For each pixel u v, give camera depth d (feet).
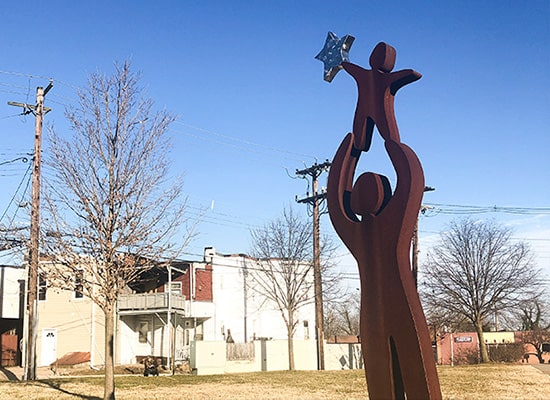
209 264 119.55
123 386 60.08
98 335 103.60
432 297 113.60
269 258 110.73
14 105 66.59
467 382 67.00
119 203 44.62
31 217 51.24
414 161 24.20
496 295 111.14
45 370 91.15
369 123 26.91
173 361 88.53
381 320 24.00
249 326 123.13
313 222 99.55
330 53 30.01
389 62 26.35
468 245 124.57
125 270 44.65
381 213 24.54
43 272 48.16
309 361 108.06
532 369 87.20
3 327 109.40
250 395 54.39
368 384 24.41
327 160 97.45
